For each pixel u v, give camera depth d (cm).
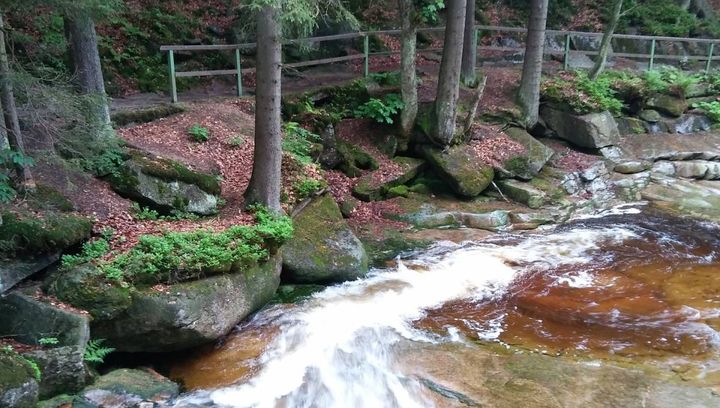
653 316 769
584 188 1301
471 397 586
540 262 962
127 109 1030
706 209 1214
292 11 704
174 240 695
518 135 1359
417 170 1249
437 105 1214
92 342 597
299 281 853
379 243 1023
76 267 618
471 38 1469
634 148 1480
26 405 498
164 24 1442
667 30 2022
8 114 652
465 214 1134
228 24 1531
